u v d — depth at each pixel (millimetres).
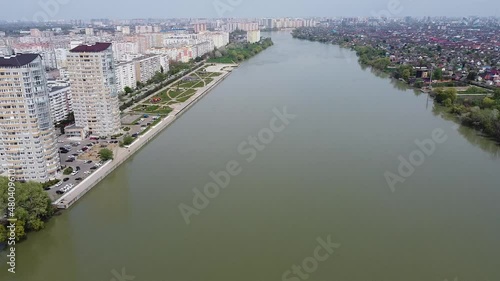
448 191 114500
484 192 113875
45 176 121312
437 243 89688
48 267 85938
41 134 118438
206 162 137750
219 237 93062
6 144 116625
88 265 85000
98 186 123062
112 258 86938
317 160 136000
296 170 128250
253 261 84000
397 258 84562
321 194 112438
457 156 143000
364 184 118438
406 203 107625
